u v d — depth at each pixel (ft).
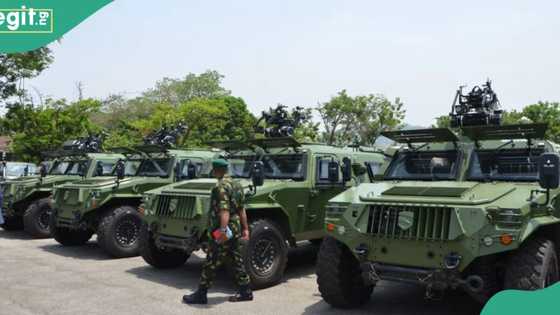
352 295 18.13
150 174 33.71
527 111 72.74
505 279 15.02
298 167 25.62
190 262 28.14
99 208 30.66
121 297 20.07
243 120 98.89
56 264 27.14
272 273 22.11
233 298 19.58
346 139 84.02
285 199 23.77
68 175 40.70
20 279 23.24
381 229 16.10
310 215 25.22
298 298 20.15
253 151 27.76
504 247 14.16
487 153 18.98
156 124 81.30
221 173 19.19
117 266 26.78
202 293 19.16
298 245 33.55
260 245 21.88
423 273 15.21
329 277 17.63
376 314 17.79
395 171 20.57
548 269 14.94
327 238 17.98
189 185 24.35
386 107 84.74
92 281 22.97
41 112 70.79
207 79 129.59
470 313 17.97
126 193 30.81
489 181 18.24
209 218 19.42
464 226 14.69
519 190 16.02
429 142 20.61
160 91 126.62
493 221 14.44
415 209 15.70
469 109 21.15
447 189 16.28
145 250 25.40
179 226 23.12
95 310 18.19
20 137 70.28
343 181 27.14
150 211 24.45
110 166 38.24
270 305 19.02
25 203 39.04
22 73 62.54
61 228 33.17
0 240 36.27
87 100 74.84
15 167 57.88
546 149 17.93
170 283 22.68
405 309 18.45
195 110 83.25
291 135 29.30
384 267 15.99
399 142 21.12
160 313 17.85
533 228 14.37
